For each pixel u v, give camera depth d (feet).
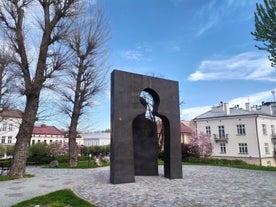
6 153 136.46
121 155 34.24
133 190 28.22
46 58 45.68
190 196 24.54
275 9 43.68
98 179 38.32
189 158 81.97
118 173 33.50
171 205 21.07
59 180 37.96
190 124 163.43
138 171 41.19
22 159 42.83
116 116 34.96
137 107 37.19
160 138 97.19
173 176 37.32
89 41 64.64
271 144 119.34
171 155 38.11
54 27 45.85
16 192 28.48
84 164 70.59
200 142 102.22
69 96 67.26
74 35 61.87
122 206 20.98
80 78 66.80
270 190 27.25
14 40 44.14
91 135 233.76
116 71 36.22
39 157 84.17
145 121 43.04
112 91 36.52
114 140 34.22
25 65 44.14
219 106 131.64
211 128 128.26
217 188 28.86
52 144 97.86
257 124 113.50
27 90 43.75
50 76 45.42
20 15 44.52
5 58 48.70
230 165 63.72
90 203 22.11
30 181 37.35
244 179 36.19
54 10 45.83
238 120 118.93
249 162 112.27
